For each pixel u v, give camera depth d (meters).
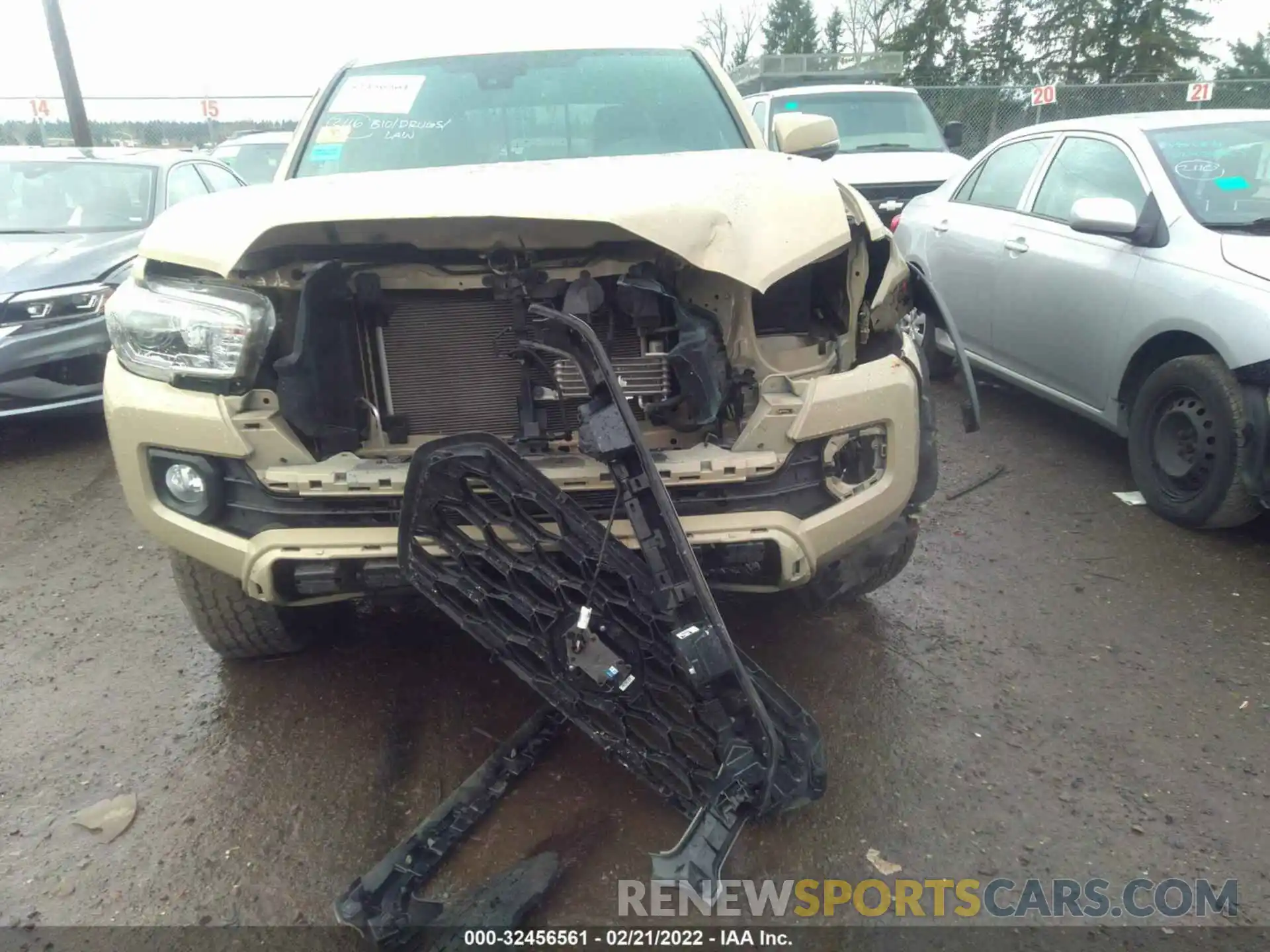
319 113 3.84
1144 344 4.36
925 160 9.55
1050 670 3.22
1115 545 4.13
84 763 2.83
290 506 2.48
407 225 2.37
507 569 2.31
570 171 2.75
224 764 2.81
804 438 2.49
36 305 5.31
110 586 3.98
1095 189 4.99
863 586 3.34
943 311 3.20
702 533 2.45
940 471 5.02
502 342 2.62
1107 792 2.64
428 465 2.23
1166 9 36.53
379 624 3.55
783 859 2.43
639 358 2.59
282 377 2.45
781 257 2.46
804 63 14.97
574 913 2.27
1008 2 36.62
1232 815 2.55
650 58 4.02
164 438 2.54
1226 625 3.48
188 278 2.62
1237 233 4.18
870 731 2.90
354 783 2.73
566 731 2.90
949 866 2.40
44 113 17.00
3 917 2.28
